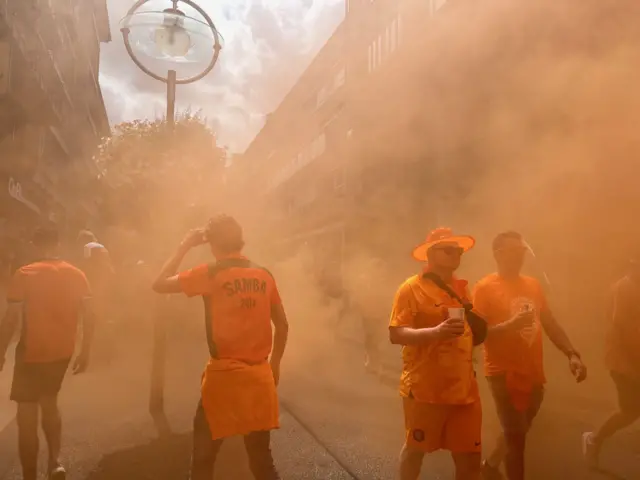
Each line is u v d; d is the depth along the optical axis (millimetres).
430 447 2762
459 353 2764
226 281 2699
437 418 2748
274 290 2828
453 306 2812
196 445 2674
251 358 2664
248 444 2678
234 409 2602
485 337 2850
